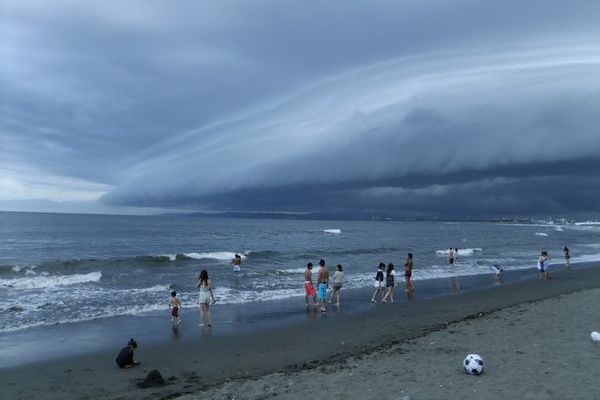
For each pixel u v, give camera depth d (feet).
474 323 44.62
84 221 383.45
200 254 129.29
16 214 570.46
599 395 22.33
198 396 26.86
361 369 29.91
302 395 25.14
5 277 85.15
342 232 313.12
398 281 88.33
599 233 370.12
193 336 45.75
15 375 33.47
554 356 29.68
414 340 38.78
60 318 53.67
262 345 42.04
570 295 59.41
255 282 85.46
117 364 35.60
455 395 23.17
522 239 263.90
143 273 94.02
